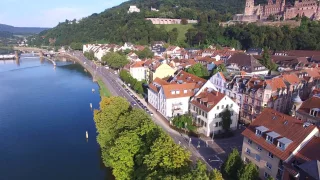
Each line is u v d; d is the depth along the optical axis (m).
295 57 164.38
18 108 120.12
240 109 97.38
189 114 91.00
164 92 93.06
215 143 76.88
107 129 69.12
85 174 67.38
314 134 50.66
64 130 95.31
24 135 91.44
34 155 77.62
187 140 78.75
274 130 56.16
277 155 51.56
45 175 67.25
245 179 49.25
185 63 157.25
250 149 60.53
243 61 145.12
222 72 117.94
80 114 111.62
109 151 59.75
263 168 56.91
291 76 103.50
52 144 84.44
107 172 68.12
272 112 60.47
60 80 177.38
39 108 119.69
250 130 61.00
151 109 108.19
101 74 185.62
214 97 83.62
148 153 51.91
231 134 82.69
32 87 158.75
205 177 37.69
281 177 51.69
